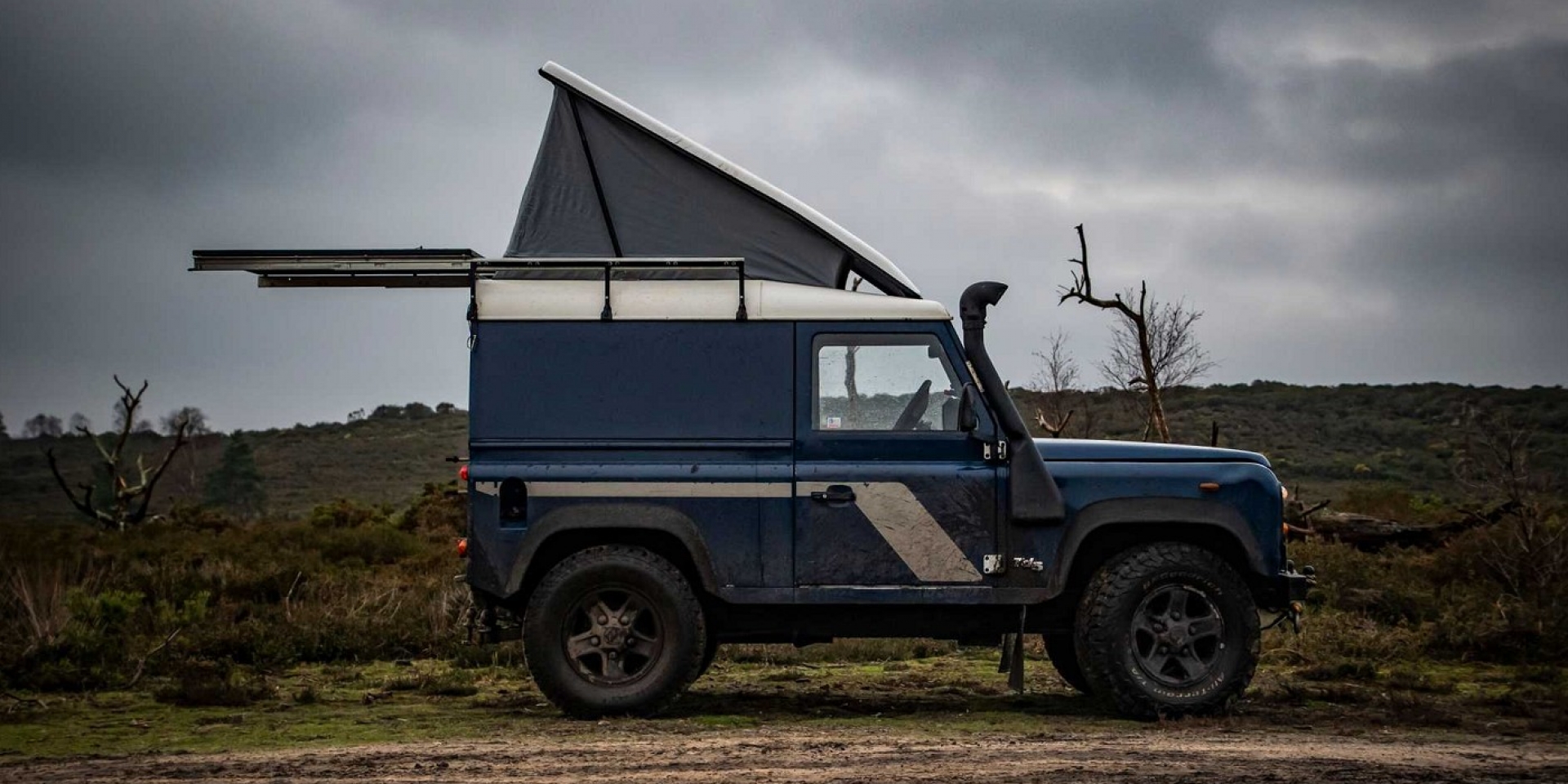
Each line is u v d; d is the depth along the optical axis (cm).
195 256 814
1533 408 4666
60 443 8350
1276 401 5069
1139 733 712
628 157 824
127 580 1408
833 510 761
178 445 2711
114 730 743
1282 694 859
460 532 2334
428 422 8056
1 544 1616
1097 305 1931
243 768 617
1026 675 992
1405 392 5222
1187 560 757
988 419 765
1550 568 1295
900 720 763
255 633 1110
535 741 690
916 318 774
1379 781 581
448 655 1113
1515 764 624
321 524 2586
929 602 759
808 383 768
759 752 650
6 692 888
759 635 787
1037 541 760
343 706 845
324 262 809
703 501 761
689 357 770
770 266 812
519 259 777
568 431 766
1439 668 1025
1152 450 777
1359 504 2297
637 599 763
